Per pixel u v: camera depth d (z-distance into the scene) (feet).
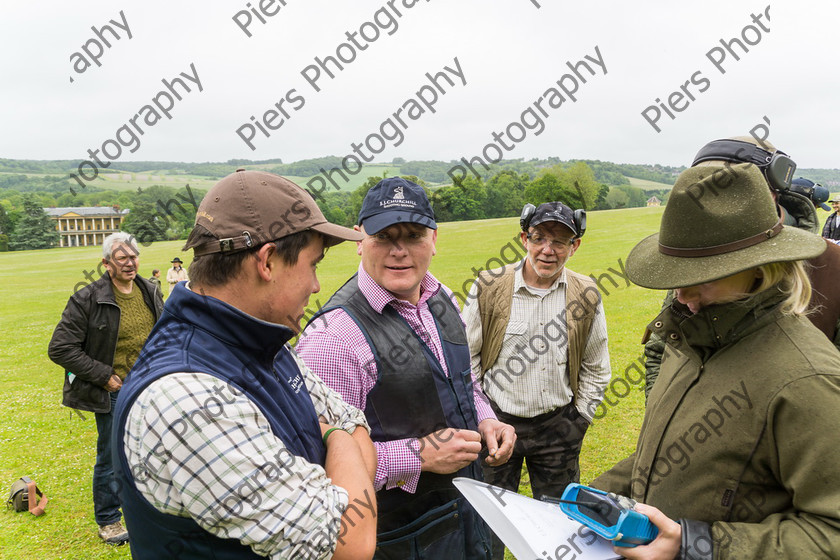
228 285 4.04
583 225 10.08
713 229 4.55
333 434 4.75
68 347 11.49
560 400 10.29
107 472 12.47
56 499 14.89
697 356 5.04
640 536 4.41
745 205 4.53
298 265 4.22
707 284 4.73
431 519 6.46
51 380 28.58
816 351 4.35
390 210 6.45
